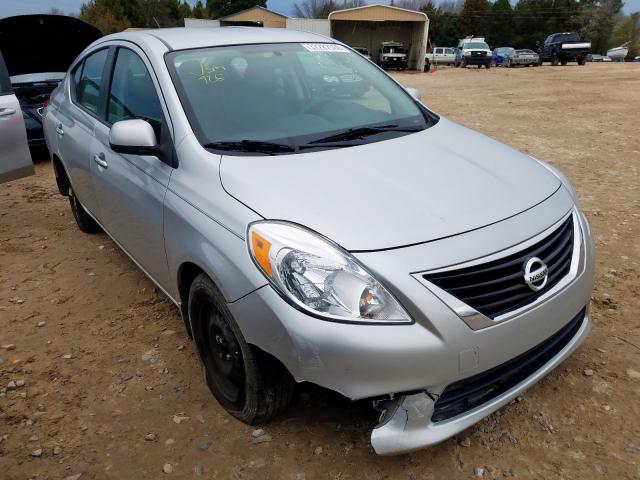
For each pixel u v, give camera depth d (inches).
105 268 171.8
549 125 398.9
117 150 110.9
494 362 84.0
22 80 296.4
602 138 341.7
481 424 100.7
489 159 111.6
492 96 625.6
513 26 2704.2
